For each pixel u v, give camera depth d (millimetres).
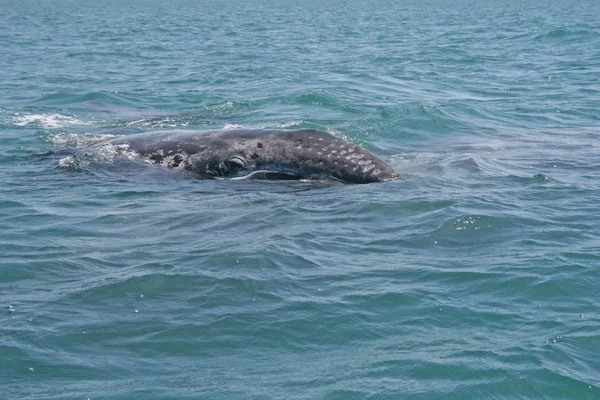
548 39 61531
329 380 10062
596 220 16203
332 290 12664
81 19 105000
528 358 10523
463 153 22703
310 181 19250
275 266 13562
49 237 15352
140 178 19703
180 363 10531
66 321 11555
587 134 26000
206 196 18125
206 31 78938
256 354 10789
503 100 33312
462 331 11375
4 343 10836
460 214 16156
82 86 37562
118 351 10805
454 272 13367
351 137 25016
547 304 12211
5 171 20562
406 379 10078
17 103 32188
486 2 184625
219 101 33188
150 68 45844
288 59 50219
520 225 15797
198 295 12406
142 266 13570
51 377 10102
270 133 20141
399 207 16938
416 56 51219
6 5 179375
